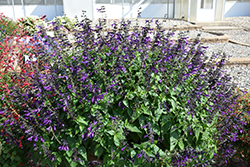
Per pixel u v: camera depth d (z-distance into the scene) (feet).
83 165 8.00
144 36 8.49
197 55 8.57
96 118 7.43
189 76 8.50
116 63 8.03
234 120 8.97
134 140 8.42
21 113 9.46
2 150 9.37
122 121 7.99
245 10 58.49
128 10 53.31
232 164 12.25
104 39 8.55
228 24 47.80
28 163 10.68
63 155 7.88
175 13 54.13
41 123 8.19
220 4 48.57
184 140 8.15
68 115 7.82
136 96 8.09
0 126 9.43
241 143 11.00
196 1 47.50
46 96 8.00
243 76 20.84
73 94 7.99
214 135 9.03
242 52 27.63
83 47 8.24
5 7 49.98
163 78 8.41
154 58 8.71
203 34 36.78
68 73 8.04
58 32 8.80
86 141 7.93
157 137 8.29
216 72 8.68
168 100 8.29
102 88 8.33
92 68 8.64
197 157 8.27
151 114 7.85
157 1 53.93
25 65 11.25
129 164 7.68
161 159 7.55
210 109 8.65
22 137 9.12
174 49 8.52
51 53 8.79
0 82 10.35
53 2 51.39
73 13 47.57
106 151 8.01
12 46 12.91
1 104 9.61
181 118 7.99
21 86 10.10
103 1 51.42
